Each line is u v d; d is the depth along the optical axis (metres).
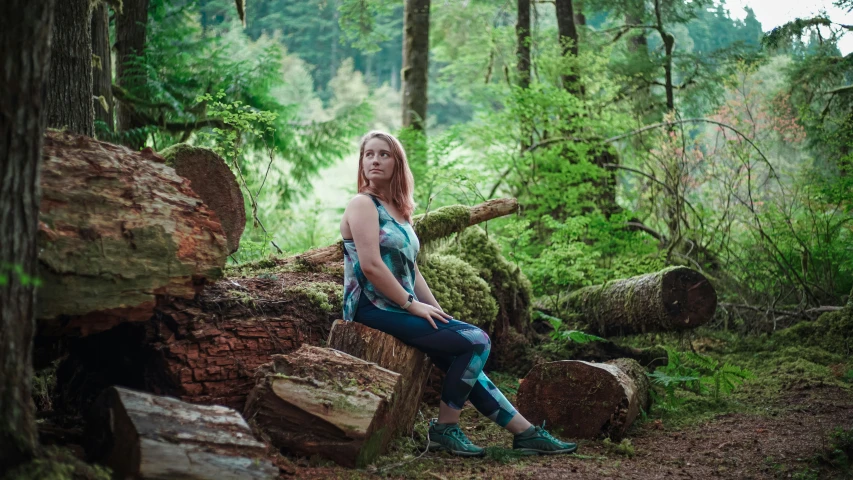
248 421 2.71
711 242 7.88
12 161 1.92
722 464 3.28
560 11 10.54
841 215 7.74
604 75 10.15
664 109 10.94
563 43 10.06
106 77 6.23
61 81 4.18
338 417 2.69
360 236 3.13
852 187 7.36
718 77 10.80
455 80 14.41
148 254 2.63
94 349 3.19
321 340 3.60
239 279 3.77
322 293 3.74
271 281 3.83
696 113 11.26
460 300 4.55
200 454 2.17
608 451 3.46
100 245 2.50
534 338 5.46
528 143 9.16
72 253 2.42
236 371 3.17
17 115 1.92
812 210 7.71
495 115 9.18
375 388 2.83
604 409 3.68
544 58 9.77
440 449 3.19
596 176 8.59
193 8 8.62
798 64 10.16
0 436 1.88
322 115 25.64
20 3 1.90
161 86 7.76
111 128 6.25
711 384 4.93
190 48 8.41
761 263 7.36
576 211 8.09
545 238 8.66
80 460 2.13
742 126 8.47
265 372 2.81
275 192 9.23
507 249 7.42
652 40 17.62
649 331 5.39
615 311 5.53
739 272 7.48
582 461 3.22
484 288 4.82
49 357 3.05
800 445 3.56
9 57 1.90
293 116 9.10
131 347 3.11
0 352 1.90
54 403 3.29
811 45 10.16
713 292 5.20
